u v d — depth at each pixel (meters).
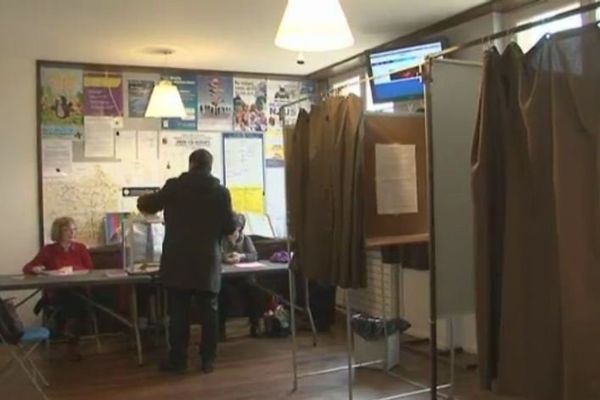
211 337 4.52
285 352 5.00
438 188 2.96
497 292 2.23
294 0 2.53
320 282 3.61
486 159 2.22
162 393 4.03
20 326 3.78
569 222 1.96
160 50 5.66
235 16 4.56
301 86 6.97
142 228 5.02
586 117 1.93
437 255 2.96
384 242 3.43
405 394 3.94
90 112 6.19
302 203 3.79
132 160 6.34
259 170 6.80
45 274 4.73
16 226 5.94
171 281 4.39
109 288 5.52
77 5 4.28
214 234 4.48
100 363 4.78
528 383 2.12
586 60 1.94
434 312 2.89
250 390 4.06
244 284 5.55
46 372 4.56
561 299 2.00
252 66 6.45
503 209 2.21
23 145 5.96
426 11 4.54
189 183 4.44
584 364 1.93
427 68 2.92
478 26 4.60
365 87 6.05
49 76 6.04
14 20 4.64
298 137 3.80
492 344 2.23
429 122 2.93
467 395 3.88
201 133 6.59
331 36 2.57
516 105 2.17
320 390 4.04
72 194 6.12
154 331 5.54
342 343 5.27
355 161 3.36
